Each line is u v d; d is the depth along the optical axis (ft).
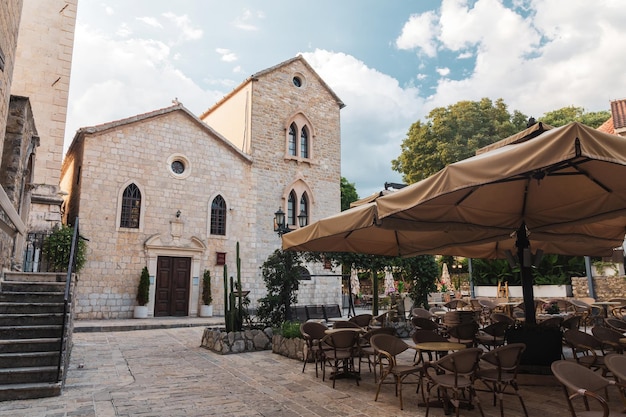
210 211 68.59
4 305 25.96
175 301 63.57
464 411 18.07
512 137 23.27
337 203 83.56
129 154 62.75
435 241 27.63
